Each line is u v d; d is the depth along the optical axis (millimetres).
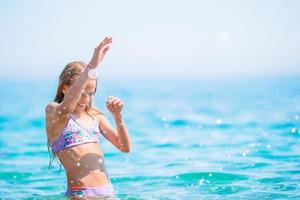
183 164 7961
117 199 4715
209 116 16484
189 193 5707
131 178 6887
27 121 16688
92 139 5031
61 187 6406
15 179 7035
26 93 36875
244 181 6363
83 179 4793
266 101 21391
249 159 8148
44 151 9836
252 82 41969
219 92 30469
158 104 22719
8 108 22719
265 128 12508
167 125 14281
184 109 19609
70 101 4617
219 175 6859
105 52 4625
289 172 6906
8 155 9391
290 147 9266
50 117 4938
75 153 4887
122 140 5125
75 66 5039
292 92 26438
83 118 5098
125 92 34188
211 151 9281
